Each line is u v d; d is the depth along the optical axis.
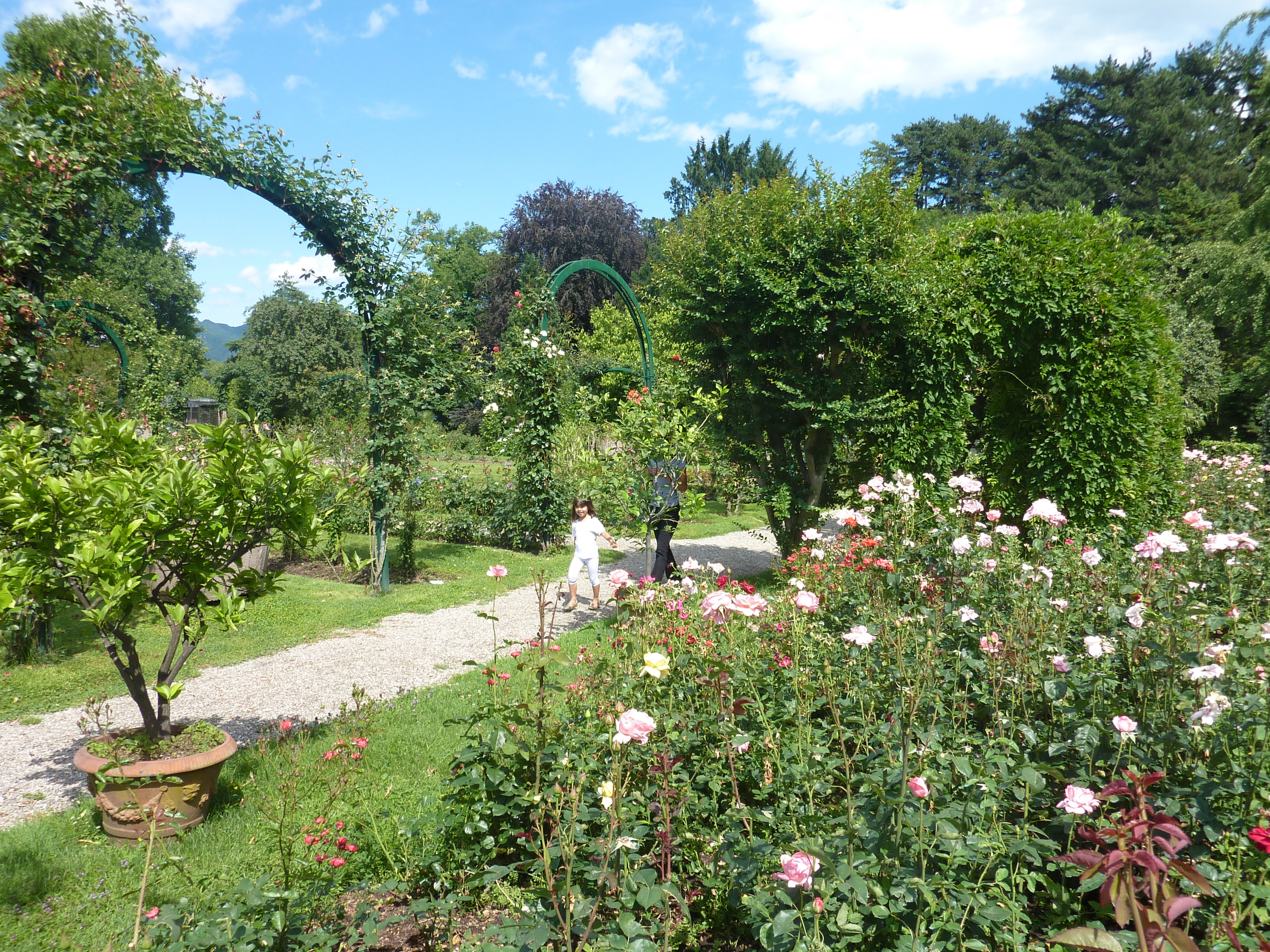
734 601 2.95
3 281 5.52
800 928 2.03
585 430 13.09
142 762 3.28
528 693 3.15
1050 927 2.25
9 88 5.66
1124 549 4.74
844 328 7.86
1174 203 27.12
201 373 36.12
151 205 29.94
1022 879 2.24
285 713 5.09
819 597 4.57
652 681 3.30
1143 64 33.44
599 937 2.14
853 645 3.52
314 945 2.21
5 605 3.07
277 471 3.65
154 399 15.34
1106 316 7.19
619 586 3.98
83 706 5.21
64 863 3.13
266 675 5.93
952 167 38.78
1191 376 19.58
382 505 8.91
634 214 36.22
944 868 2.22
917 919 2.08
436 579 9.73
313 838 2.75
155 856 3.19
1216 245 14.54
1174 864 1.49
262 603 7.95
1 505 3.09
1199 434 21.22
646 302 20.72
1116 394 7.12
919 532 5.13
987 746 2.84
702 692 3.34
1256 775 2.33
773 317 7.94
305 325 34.50
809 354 8.20
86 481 3.31
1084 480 7.34
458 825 2.93
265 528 3.77
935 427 7.68
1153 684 2.93
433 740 4.46
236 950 2.04
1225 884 2.03
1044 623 3.53
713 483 10.27
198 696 5.42
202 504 3.37
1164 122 31.17
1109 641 3.16
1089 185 32.06
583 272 34.31
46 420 5.90
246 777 3.96
